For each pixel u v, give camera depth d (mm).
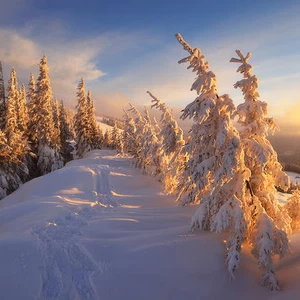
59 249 8039
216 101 8133
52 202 13008
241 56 7914
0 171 25516
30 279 6535
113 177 22016
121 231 9812
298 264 7164
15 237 8484
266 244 6703
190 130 9281
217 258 7461
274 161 8367
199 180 8875
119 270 7062
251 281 6754
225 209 7438
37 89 33406
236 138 7605
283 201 18516
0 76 31344
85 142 50281
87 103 53938
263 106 7805
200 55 8086
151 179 22781
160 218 11445
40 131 33562
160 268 7148
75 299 6082
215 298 6254
